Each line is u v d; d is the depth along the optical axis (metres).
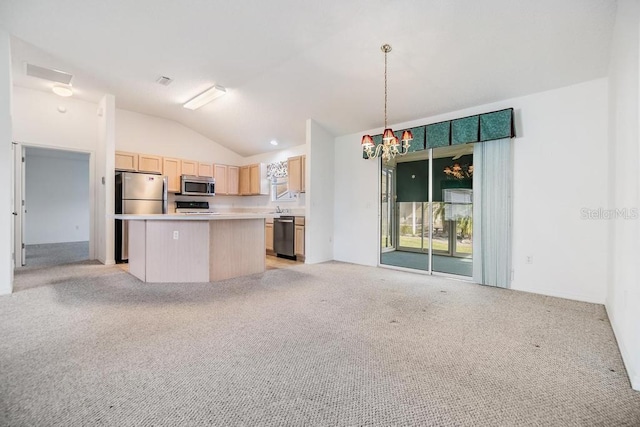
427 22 2.87
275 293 3.49
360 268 5.02
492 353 2.09
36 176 7.88
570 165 3.38
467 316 2.80
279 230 6.14
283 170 6.72
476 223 4.01
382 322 2.64
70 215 8.41
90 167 5.46
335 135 5.77
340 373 1.82
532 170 3.62
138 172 5.38
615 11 2.45
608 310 2.87
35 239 7.86
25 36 3.33
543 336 2.37
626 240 2.07
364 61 3.57
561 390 1.67
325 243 5.70
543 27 2.73
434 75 3.63
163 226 3.93
